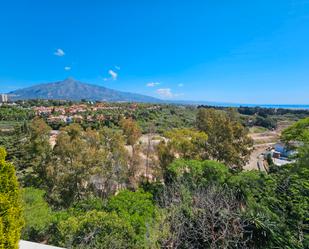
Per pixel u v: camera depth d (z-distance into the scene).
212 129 31.59
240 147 30.70
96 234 14.09
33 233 19.22
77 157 32.41
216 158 31.30
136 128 42.81
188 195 17.00
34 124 37.22
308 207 12.20
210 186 19.56
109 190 34.16
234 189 19.72
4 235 6.00
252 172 21.81
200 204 14.31
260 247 12.83
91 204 21.64
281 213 13.03
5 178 6.49
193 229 13.35
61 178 32.22
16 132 49.38
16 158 40.78
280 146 62.53
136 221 15.59
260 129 91.62
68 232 14.72
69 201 31.81
